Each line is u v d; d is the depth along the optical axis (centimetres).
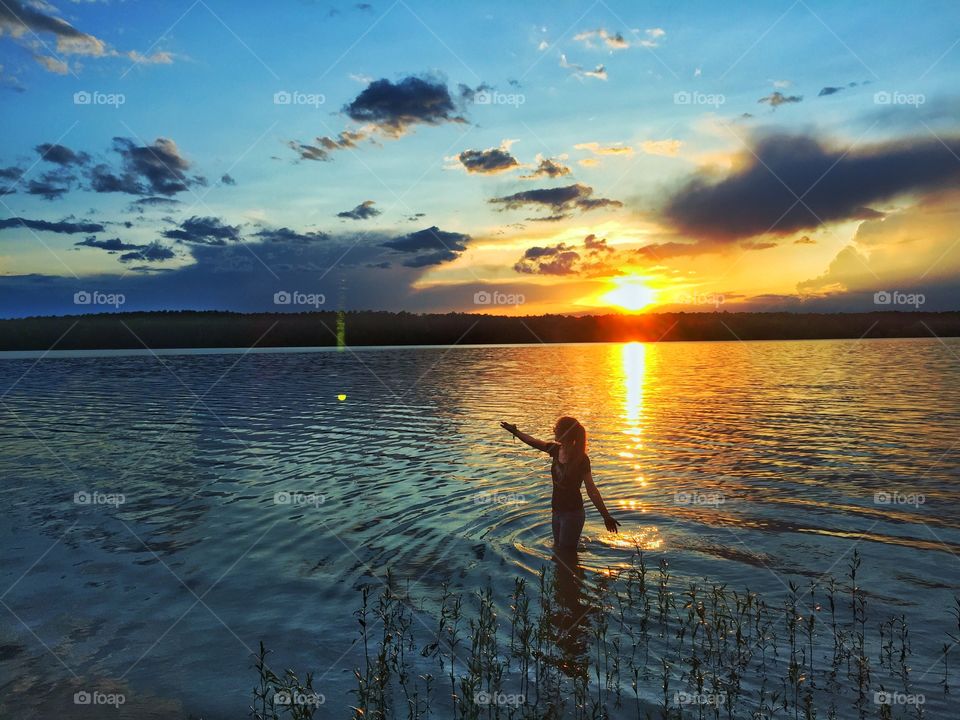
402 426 1534
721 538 748
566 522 718
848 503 880
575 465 721
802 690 429
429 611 554
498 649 489
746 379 2738
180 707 417
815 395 2147
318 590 599
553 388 2386
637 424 1559
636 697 422
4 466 1117
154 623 535
